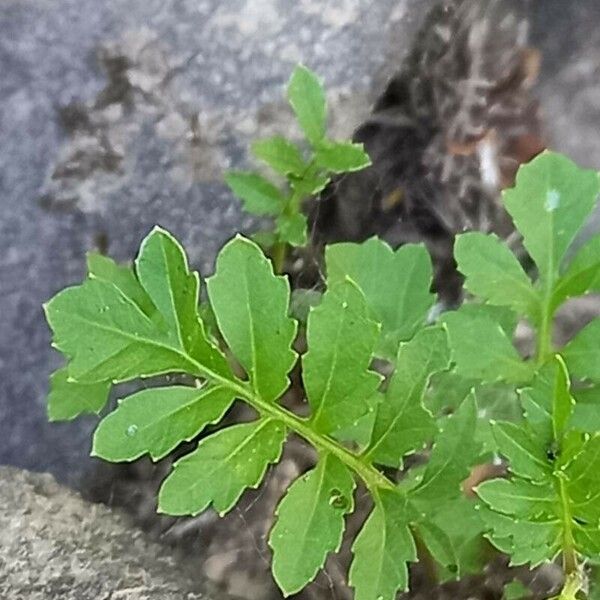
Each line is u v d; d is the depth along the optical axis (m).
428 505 0.14
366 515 0.20
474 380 0.17
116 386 0.21
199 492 0.12
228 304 0.12
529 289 0.16
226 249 0.12
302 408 0.21
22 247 0.20
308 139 0.19
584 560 0.14
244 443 0.12
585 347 0.16
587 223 0.23
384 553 0.13
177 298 0.12
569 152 0.23
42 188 0.19
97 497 0.21
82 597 0.15
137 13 0.19
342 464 0.13
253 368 0.12
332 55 0.20
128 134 0.20
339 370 0.12
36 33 0.19
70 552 0.16
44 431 0.21
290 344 0.12
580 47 0.24
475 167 0.23
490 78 0.23
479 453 0.14
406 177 0.23
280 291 0.12
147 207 0.20
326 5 0.20
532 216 0.16
